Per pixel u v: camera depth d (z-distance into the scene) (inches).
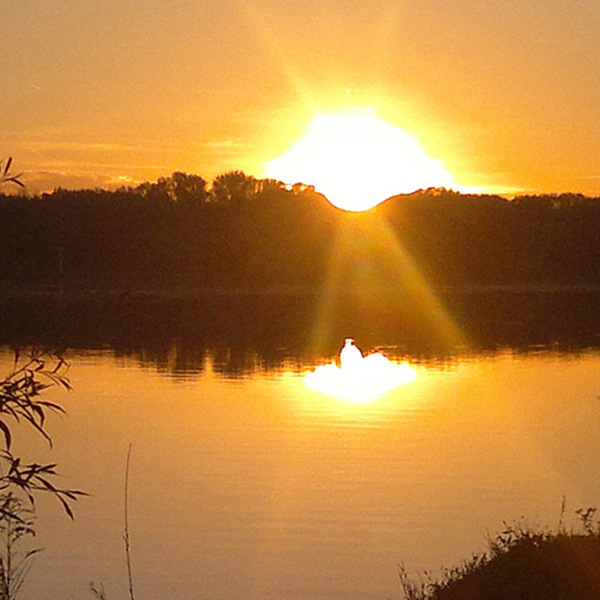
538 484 1200.8
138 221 6574.8
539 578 574.6
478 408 1830.7
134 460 1366.9
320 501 1125.1
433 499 1126.4
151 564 911.0
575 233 7342.5
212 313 4901.6
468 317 4542.3
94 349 3161.9
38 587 834.2
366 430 1598.2
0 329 2162.9
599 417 1716.3
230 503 1125.1
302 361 2792.8
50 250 6161.4
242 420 1712.6
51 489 412.8
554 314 4682.6
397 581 847.7
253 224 6865.2
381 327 4033.0
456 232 7268.7
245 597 810.8
